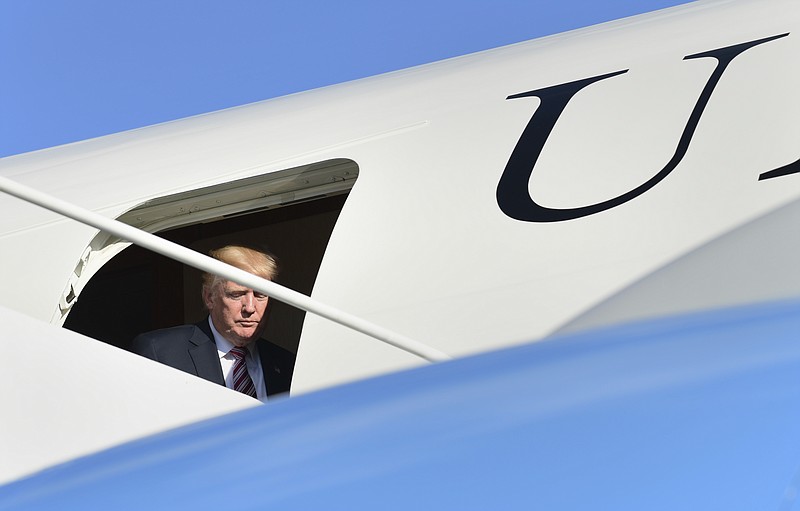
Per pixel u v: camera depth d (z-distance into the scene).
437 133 21.44
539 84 21.84
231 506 5.30
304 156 22.20
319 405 6.35
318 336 19.33
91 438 16.11
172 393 16.78
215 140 24.56
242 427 6.39
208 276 22.59
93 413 16.36
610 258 17.47
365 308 18.98
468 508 4.61
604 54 22.14
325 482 5.17
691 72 20.06
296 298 14.14
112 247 22.58
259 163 22.56
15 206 23.78
